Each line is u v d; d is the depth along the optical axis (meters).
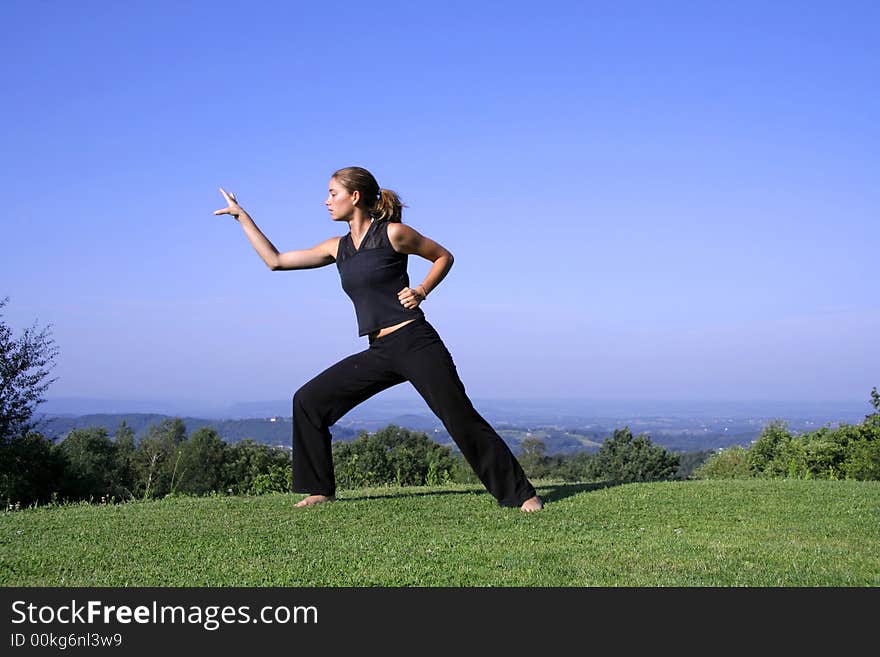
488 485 6.31
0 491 22.72
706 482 8.03
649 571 4.25
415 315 6.18
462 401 6.16
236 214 6.62
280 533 5.34
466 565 4.41
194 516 6.09
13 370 22.75
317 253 6.51
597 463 59.06
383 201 6.13
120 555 4.73
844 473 31.42
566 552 4.68
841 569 4.30
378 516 5.93
